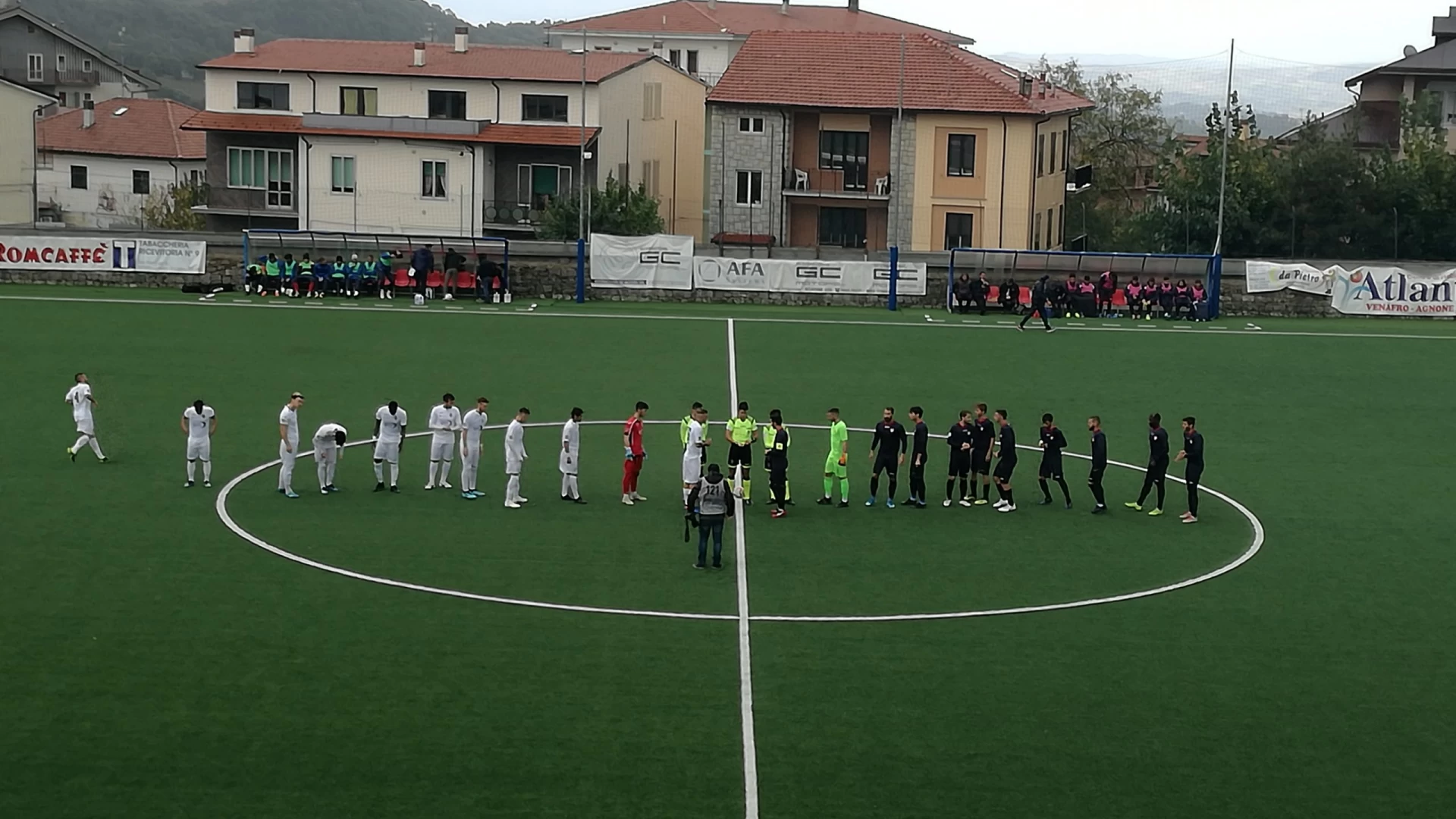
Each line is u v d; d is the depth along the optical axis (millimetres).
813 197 88875
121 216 109125
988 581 30625
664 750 22109
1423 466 41969
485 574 30172
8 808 19734
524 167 89375
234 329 58281
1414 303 68750
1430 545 34094
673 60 134500
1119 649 26859
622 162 94562
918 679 25156
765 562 31531
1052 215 93125
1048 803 20766
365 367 51875
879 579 30578
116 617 27000
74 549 31000
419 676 24656
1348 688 25297
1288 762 22281
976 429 36344
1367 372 55531
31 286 67438
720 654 26031
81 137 109375
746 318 64375
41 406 44594
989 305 68312
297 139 89688
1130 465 41406
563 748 22062
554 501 35906
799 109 87438
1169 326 65312
